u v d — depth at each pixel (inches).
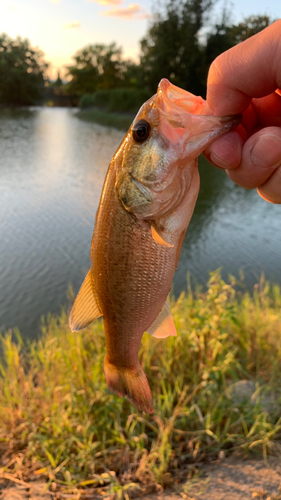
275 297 26.3
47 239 46.2
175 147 7.2
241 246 44.2
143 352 19.1
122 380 8.8
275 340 20.3
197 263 39.5
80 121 222.4
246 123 8.7
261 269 37.9
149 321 8.3
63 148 119.8
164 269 7.9
